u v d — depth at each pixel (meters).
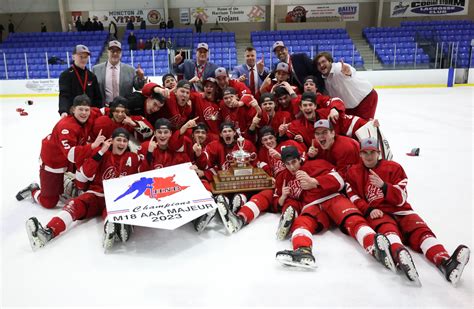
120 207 3.28
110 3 20.80
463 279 2.69
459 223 3.58
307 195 3.46
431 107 11.15
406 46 18.48
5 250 3.20
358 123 4.37
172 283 2.70
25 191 4.32
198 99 4.95
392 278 2.71
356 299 2.48
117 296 2.56
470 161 5.67
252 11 21.11
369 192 3.24
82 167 3.54
